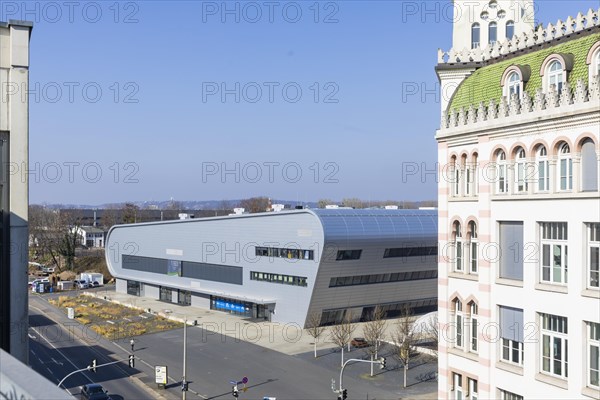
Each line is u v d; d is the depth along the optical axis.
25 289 24.28
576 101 24.22
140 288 121.69
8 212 23.84
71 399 7.27
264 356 69.88
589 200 23.78
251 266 92.81
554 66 26.84
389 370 63.03
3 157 23.69
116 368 64.94
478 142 29.33
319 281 81.38
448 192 31.50
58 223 168.50
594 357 23.97
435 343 71.75
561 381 24.98
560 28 27.70
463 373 30.25
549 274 25.97
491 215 28.52
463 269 30.52
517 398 27.34
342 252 81.62
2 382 8.46
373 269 86.38
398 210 89.38
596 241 23.88
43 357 70.12
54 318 97.44
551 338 25.81
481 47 34.09
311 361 67.38
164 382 56.19
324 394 54.78
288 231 85.38
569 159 25.02
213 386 57.88
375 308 89.25
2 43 23.55
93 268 154.88
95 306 108.06
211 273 101.88
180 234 109.06
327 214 81.44
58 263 163.38
